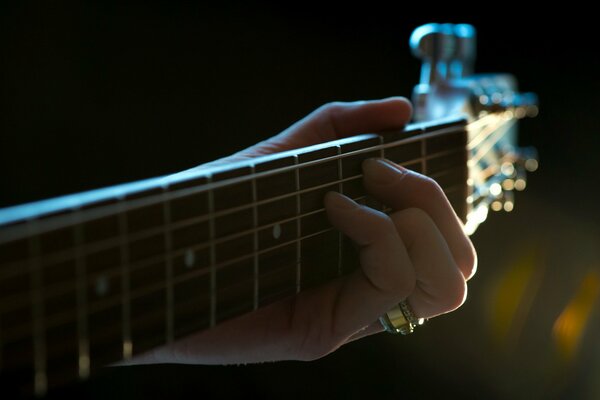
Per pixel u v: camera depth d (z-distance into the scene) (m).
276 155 0.68
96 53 1.54
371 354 1.54
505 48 1.63
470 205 0.81
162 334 0.64
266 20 1.60
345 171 0.70
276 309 0.73
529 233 1.62
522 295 1.59
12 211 0.60
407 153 0.74
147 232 0.63
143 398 1.46
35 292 0.60
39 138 1.54
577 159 1.62
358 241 0.69
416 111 0.86
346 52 1.63
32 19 1.49
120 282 0.62
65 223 0.60
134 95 1.57
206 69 1.60
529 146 1.63
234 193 0.65
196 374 1.48
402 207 0.71
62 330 0.61
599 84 1.60
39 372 0.60
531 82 1.63
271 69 1.62
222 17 1.58
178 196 0.63
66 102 1.54
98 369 0.62
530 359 1.57
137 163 1.60
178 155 1.62
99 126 1.57
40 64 1.51
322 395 1.53
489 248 1.60
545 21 1.60
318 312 0.72
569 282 1.60
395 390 1.55
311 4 1.61
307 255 0.69
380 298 0.70
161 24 1.56
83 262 0.61
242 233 0.66
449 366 1.56
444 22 1.62
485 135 0.84
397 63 1.63
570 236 1.62
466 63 0.88
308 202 0.69
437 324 1.56
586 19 1.58
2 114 1.51
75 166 1.57
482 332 1.58
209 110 1.61
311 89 1.64
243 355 0.73
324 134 0.77
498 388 1.57
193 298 0.65
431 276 0.70
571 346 1.56
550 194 1.63
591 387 1.54
